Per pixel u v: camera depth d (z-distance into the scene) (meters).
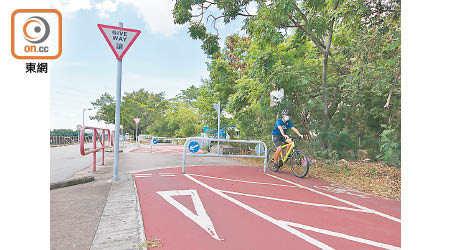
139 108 51.47
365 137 9.99
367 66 7.20
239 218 3.24
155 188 4.69
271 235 2.74
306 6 9.20
